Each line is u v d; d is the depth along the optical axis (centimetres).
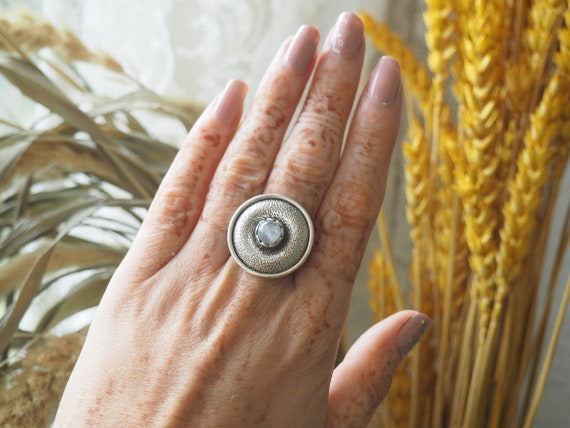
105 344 20
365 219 20
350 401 22
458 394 31
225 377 19
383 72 20
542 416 44
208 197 20
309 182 20
